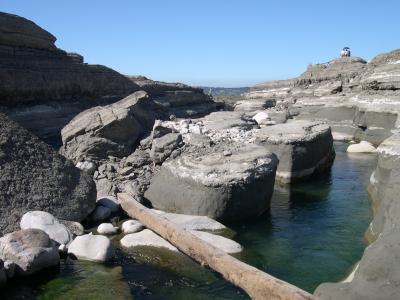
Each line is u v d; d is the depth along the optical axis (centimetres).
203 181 1185
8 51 2327
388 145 1389
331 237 1117
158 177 1341
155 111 2211
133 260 941
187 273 885
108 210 1215
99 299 766
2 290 790
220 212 1168
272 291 741
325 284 713
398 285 649
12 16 2370
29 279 831
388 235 755
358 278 698
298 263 961
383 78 2847
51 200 1121
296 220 1249
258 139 1717
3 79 2145
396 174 1052
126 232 1095
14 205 1059
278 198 1477
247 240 1088
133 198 1262
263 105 4569
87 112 1748
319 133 1786
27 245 859
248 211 1214
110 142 1596
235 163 1237
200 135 1631
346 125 2930
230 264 838
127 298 775
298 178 1688
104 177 1470
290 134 1722
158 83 3931
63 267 888
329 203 1420
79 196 1172
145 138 1673
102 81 2880
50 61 2531
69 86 2575
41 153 1197
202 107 4153
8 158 1128
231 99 6359
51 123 2267
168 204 1256
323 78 4600
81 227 1083
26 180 1120
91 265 900
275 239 1099
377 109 2609
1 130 1158
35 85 2320
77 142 1611
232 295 806
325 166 1883
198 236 1040
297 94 4556
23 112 2175
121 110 1661
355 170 1916
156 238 1030
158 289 827
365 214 1305
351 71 4312
